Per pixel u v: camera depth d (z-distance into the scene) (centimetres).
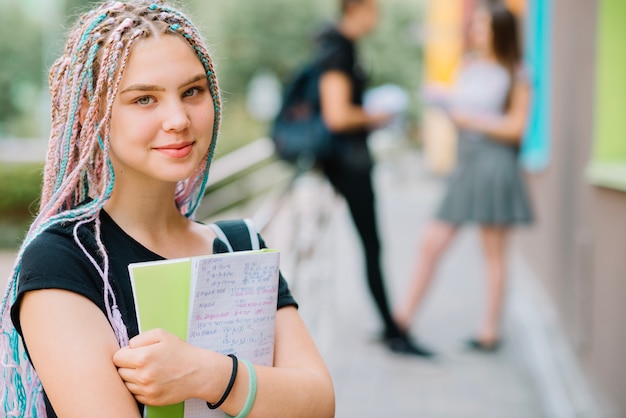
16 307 119
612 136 398
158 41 123
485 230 470
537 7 644
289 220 487
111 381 115
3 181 1041
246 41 2383
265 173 623
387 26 2570
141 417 119
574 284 453
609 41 396
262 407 122
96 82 124
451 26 1584
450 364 454
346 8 421
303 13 2394
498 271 475
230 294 124
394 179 1644
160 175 125
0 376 129
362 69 438
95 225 125
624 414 325
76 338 115
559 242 520
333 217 578
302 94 429
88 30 124
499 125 441
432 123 1800
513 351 478
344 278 691
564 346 479
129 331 121
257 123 1855
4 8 2209
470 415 380
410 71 2580
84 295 118
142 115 123
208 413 122
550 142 579
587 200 424
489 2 448
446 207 457
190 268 120
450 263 783
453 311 582
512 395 407
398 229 1060
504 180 448
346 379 428
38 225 126
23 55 2212
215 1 2388
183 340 118
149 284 118
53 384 115
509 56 441
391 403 394
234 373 119
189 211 145
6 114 2206
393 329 466
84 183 133
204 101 129
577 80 465
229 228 145
